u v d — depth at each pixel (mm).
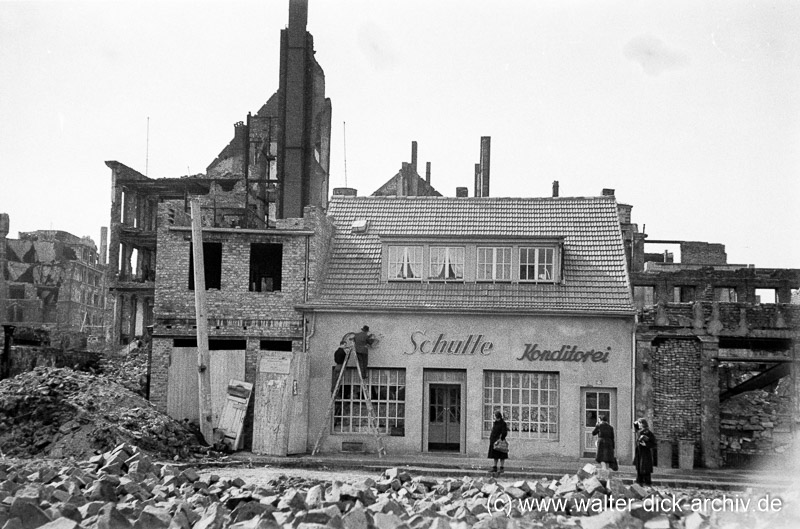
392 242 35094
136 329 60438
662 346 35156
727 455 35062
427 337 33344
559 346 32781
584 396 32625
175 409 34000
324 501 17562
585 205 37375
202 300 32562
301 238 34562
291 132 53500
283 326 34156
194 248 32625
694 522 15969
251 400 33562
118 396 31203
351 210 38438
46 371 32156
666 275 54031
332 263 36000
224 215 52062
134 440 28797
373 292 34656
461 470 28453
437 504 18188
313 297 34344
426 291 34531
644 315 33719
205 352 32469
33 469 21844
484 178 64438
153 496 18750
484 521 15133
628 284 34094
